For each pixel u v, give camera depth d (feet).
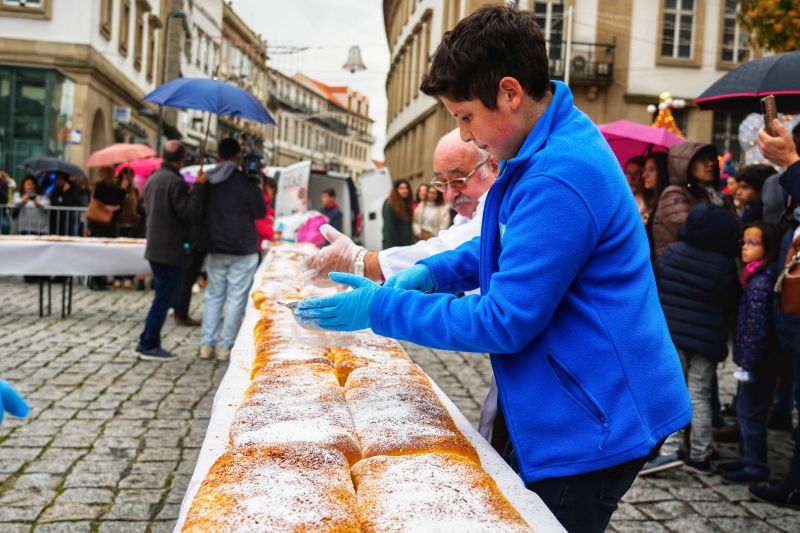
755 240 13.16
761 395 13.12
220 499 4.01
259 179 22.16
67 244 26.58
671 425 4.86
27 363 20.39
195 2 129.70
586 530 4.93
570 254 4.63
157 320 21.39
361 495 4.36
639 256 4.99
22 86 67.41
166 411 16.26
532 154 4.94
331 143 354.33
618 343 4.78
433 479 4.42
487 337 4.73
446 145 8.34
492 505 4.10
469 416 16.80
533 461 4.91
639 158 18.81
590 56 77.30
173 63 114.32
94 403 16.65
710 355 13.50
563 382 4.85
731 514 11.71
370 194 57.26
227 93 23.30
